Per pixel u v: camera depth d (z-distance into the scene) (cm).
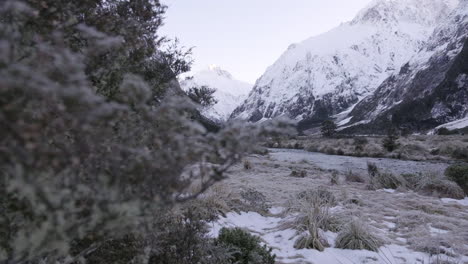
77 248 216
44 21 153
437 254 518
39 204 119
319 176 1616
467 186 1189
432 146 4447
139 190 144
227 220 699
